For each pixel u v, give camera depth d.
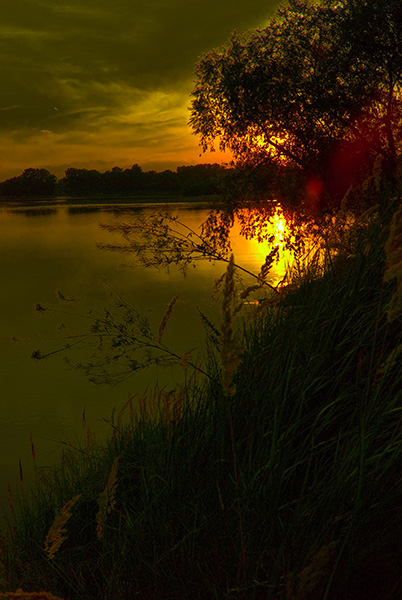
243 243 31.84
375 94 12.62
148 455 2.81
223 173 14.45
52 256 32.06
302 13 13.58
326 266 2.90
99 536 1.93
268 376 2.47
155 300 17.00
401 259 1.39
